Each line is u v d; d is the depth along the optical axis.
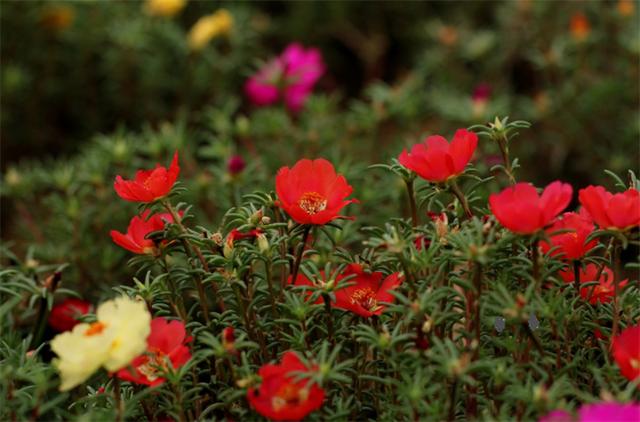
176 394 1.11
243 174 1.41
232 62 1.90
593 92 1.67
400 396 1.11
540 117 1.69
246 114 2.03
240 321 1.16
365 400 1.15
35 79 1.95
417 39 2.19
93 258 1.43
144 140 1.65
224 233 1.20
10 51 1.96
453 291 1.11
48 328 1.37
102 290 1.40
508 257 1.14
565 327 1.13
